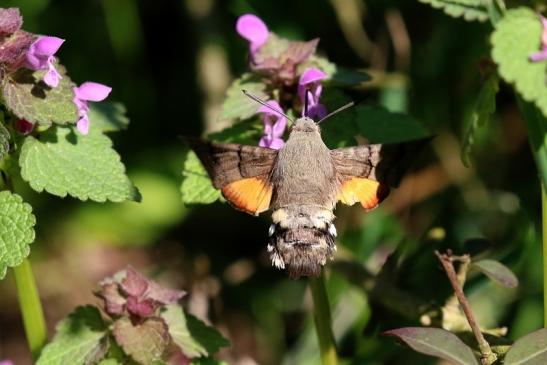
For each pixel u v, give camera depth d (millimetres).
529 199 682
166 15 793
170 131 791
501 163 712
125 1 763
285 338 729
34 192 782
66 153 569
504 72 519
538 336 539
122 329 574
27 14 749
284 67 575
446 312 602
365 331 639
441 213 674
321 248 544
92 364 573
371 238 691
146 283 578
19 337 807
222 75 739
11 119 566
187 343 583
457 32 701
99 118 593
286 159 549
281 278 736
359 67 723
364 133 600
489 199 703
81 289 792
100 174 567
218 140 584
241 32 582
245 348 729
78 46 773
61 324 581
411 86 705
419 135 599
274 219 546
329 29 724
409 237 690
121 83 779
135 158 782
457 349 537
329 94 577
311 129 552
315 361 681
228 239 776
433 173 715
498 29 521
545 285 565
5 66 556
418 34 710
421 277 638
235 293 733
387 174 551
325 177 548
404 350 652
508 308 672
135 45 775
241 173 552
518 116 714
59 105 558
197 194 579
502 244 666
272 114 565
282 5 727
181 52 794
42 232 789
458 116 707
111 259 789
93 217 789
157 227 782
